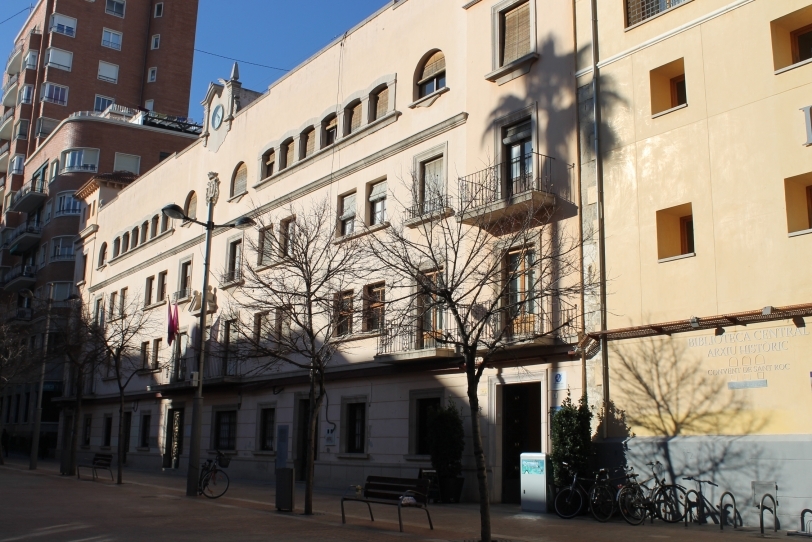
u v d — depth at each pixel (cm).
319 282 2198
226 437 3203
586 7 1956
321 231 2562
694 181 1659
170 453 3644
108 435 4347
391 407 2331
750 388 1504
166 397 3709
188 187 3794
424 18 2459
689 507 1520
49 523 1409
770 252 1514
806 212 1528
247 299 2955
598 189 1831
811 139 1480
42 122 6512
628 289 1741
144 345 4009
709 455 1527
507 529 1380
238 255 3281
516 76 2091
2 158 7156
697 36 1706
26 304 5931
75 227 5481
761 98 1575
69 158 5659
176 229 3847
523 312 1784
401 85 2503
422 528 1384
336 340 2452
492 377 2017
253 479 2911
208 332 3334
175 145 6016
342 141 2708
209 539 1201
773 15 1584
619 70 1852
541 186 1955
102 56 6862
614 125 1838
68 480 2717
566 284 1859
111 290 4575
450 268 2091
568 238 1864
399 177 2309
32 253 6084
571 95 1941
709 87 1667
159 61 7044
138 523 1419
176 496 2059
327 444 2558
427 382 2216
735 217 1579
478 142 2167
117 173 5100
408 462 2225
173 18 7181
